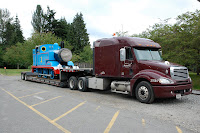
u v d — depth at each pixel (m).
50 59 14.35
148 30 17.39
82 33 52.41
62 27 48.31
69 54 13.95
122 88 8.35
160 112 5.85
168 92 6.77
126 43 8.12
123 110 6.07
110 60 8.86
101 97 8.66
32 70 17.41
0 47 61.03
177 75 7.14
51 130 4.21
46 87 12.54
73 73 11.83
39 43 28.92
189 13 13.05
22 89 11.38
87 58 41.69
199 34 12.27
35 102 7.36
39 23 52.94
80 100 7.80
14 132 4.11
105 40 9.20
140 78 7.57
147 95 7.17
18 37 69.88
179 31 13.41
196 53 12.85
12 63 54.91
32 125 4.57
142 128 4.32
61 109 6.18
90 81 10.15
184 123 4.72
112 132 4.07
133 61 7.88
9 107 6.51
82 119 5.05
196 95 9.16
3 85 13.68
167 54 13.95
